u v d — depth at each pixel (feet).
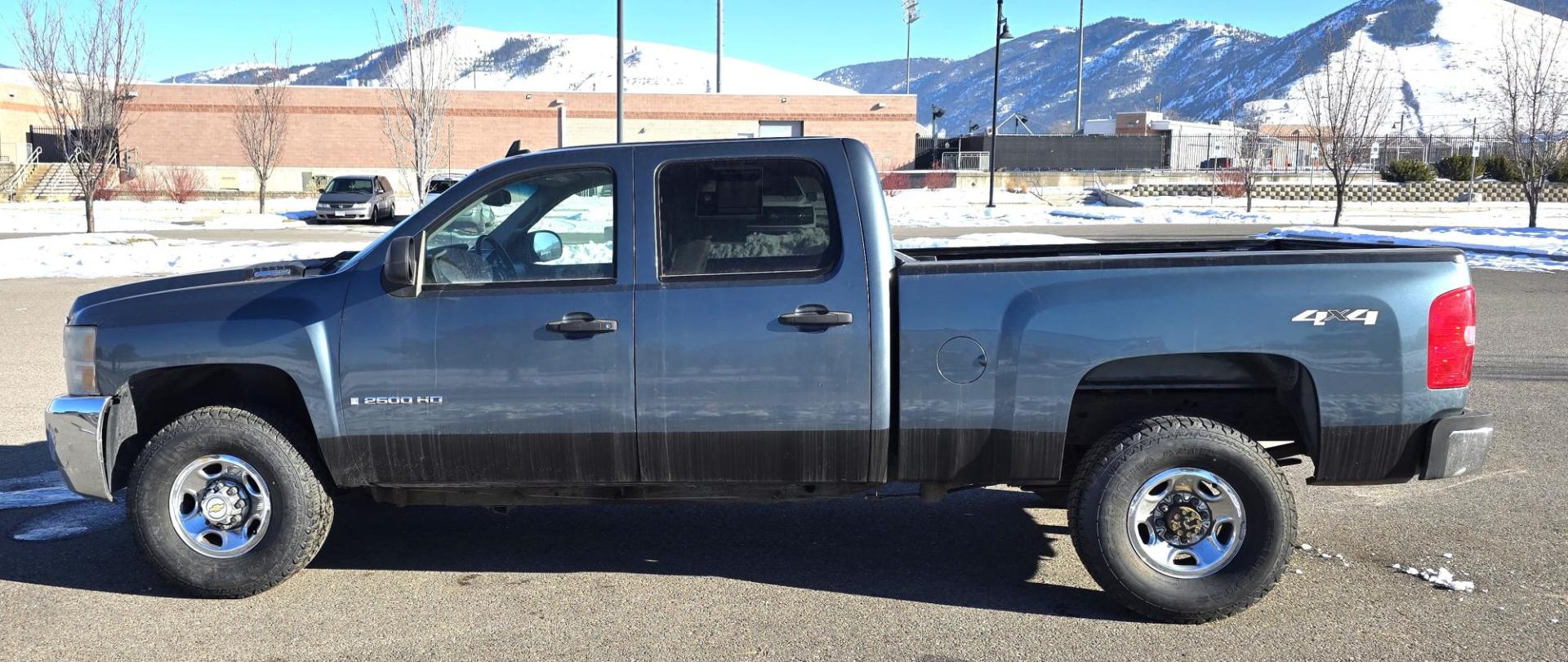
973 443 13.92
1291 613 14.07
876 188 14.12
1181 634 13.44
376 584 15.34
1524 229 90.74
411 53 95.30
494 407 14.17
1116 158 184.44
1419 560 15.99
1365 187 154.10
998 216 115.85
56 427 14.74
